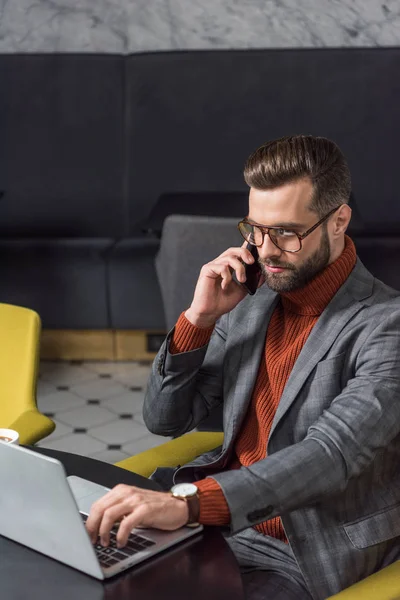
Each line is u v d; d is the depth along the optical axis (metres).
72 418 3.96
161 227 4.16
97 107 4.93
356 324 1.68
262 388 1.81
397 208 5.00
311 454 1.53
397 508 1.67
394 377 1.61
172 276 2.76
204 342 1.85
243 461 1.79
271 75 4.88
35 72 4.89
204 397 1.94
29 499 1.35
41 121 4.94
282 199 1.60
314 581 1.59
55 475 1.27
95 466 1.75
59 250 4.66
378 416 1.57
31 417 2.25
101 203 5.05
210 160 4.97
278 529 1.72
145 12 5.00
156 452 2.03
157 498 1.44
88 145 4.98
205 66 4.88
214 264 1.79
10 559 1.38
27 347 2.40
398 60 4.85
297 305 1.76
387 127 4.91
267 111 4.91
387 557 1.65
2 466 1.36
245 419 1.84
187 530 1.47
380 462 1.67
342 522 1.63
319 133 4.93
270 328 1.84
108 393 4.28
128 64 4.89
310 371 1.69
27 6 4.99
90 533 1.41
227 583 1.33
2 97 4.91
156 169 5.00
